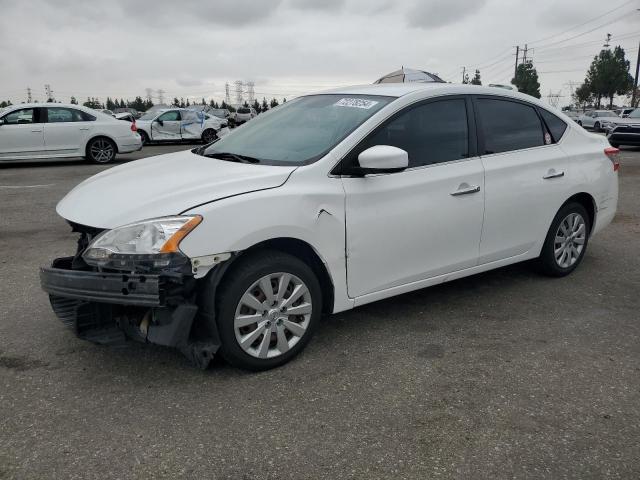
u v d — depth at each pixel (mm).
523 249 4551
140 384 3172
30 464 2486
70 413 2879
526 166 4398
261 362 3277
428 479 2414
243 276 3109
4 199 8883
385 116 3680
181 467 2480
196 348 3111
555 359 3494
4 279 4969
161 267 2865
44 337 3762
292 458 2545
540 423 2814
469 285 4836
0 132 12820
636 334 3871
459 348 3637
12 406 2938
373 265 3623
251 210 3070
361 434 2721
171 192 3115
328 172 3410
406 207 3682
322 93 4445
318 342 3717
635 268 5344
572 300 4492
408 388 3143
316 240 3316
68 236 6527
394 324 4012
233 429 2756
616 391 3123
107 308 3109
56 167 13414
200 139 22438
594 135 5223
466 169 4008
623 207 8297
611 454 2580
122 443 2639
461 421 2830
